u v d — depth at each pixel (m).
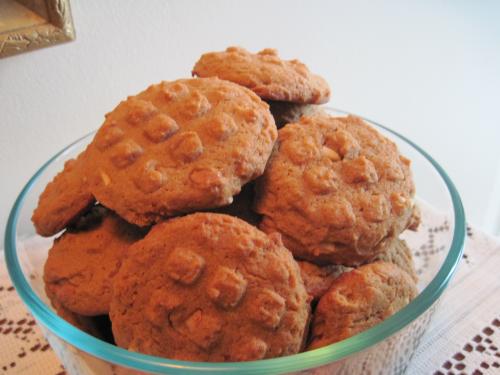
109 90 0.39
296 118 0.26
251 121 0.21
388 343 0.17
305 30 0.46
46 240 0.25
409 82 0.55
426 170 0.25
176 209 0.19
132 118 0.21
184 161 0.20
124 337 0.18
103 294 0.21
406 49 0.53
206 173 0.19
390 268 0.20
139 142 0.20
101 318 0.22
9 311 0.28
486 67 0.58
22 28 0.32
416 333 0.19
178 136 0.20
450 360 0.25
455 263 0.19
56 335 0.17
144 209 0.19
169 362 0.15
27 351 0.26
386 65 0.53
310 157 0.21
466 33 0.55
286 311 0.17
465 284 0.29
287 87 0.24
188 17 0.40
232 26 0.42
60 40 0.33
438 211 0.24
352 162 0.21
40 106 0.36
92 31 0.36
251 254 0.18
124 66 0.38
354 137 0.23
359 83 0.52
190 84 0.22
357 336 0.16
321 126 0.23
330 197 0.20
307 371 0.16
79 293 0.21
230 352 0.17
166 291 0.17
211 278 0.17
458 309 0.28
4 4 0.31
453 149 0.62
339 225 0.20
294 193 0.20
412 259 0.24
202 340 0.17
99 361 0.16
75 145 0.27
